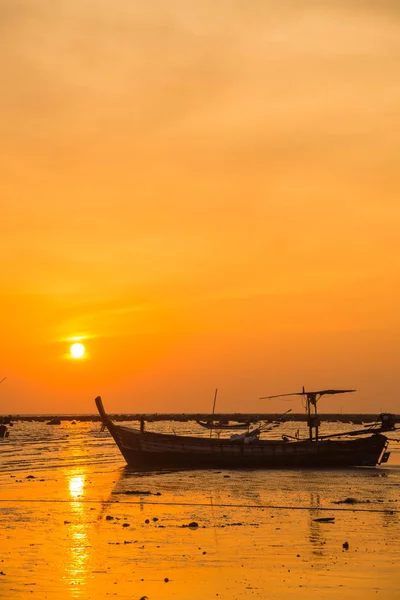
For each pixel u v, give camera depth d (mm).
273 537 28766
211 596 19891
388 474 58000
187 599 19609
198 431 166125
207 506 38750
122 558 24703
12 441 122750
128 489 47375
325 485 49312
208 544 27250
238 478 54781
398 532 29906
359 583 21219
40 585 20953
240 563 23922
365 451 64438
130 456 65688
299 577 21969
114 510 37375
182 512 36469
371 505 38719
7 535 29453
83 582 21344
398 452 86562
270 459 64625
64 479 54531
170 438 65062
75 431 185250
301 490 46281
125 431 66125
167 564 23766
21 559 24484
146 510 37344
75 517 34812
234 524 32219
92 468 65125
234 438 65875
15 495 44094
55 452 90062
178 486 49156
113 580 21609
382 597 19719
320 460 64625
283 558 24688
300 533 29688
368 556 24984
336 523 32375
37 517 34812
